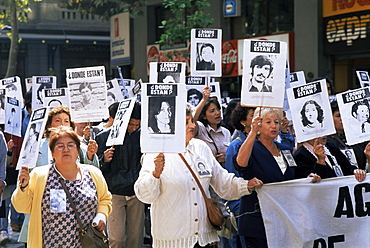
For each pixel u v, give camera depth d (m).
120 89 13.27
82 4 31.67
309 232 7.45
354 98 7.86
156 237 7.16
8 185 11.90
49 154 8.74
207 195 7.30
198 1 18.77
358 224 7.64
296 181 7.43
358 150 9.09
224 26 25.58
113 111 10.11
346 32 20.41
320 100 7.58
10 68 25.77
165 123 6.82
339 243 7.59
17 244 12.11
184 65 8.82
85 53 49.69
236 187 7.31
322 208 7.54
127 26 31.05
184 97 6.87
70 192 6.77
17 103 11.43
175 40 19.17
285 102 10.86
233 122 9.19
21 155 7.50
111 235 9.57
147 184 6.91
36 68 48.56
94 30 48.25
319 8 21.39
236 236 8.52
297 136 7.61
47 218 6.70
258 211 7.40
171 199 7.06
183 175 7.12
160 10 29.34
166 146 6.82
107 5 31.28
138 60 30.06
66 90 11.34
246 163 7.20
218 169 7.45
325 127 7.56
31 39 46.84
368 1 19.48
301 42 22.06
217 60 10.27
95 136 9.82
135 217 9.66
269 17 23.80
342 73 21.89
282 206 7.37
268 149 7.52
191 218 7.09
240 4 24.77
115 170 9.48
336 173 7.96
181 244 7.06
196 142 7.42
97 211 6.98
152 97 6.85
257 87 7.51
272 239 7.30
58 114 8.77
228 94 25.39
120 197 9.52
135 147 9.51
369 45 19.62
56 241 6.70
